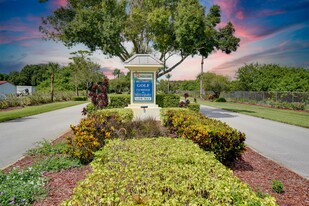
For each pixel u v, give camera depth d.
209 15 15.32
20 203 3.27
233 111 20.38
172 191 2.16
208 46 15.87
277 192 3.90
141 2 16.61
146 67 13.13
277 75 34.97
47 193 3.60
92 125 5.75
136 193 2.11
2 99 23.83
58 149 6.17
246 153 6.55
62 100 39.91
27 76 76.25
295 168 5.46
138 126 7.41
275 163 5.68
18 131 9.88
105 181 2.34
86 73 47.59
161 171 2.63
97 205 1.91
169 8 16.14
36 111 18.52
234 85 42.94
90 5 15.42
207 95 44.12
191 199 1.97
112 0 14.21
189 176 2.51
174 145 4.08
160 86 61.84
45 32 16.16
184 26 13.86
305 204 3.50
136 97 13.34
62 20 15.89
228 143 5.02
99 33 14.23
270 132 10.33
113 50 15.09
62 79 60.97
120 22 14.26
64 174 4.48
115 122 7.17
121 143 4.21
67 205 1.91
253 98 32.94
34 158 5.66
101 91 12.64
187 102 14.64
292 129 11.18
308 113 19.48
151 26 14.96
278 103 25.62
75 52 46.06
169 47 16.33
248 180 4.42
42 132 9.63
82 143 5.08
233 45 17.55
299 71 31.64
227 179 2.44
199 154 3.47
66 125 11.59
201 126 5.23
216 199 1.99
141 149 3.81
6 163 5.58
